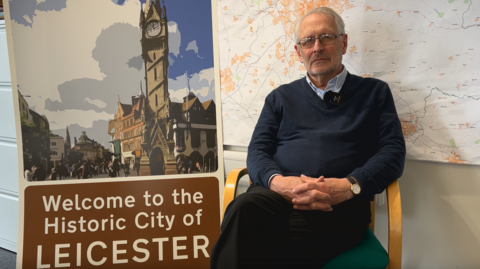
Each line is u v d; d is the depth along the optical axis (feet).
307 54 4.09
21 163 5.08
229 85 5.21
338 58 4.07
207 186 5.15
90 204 5.02
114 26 5.05
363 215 3.59
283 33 4.82
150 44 5.08
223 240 3.16
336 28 4.02
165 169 5.13
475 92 3.90
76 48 5.04
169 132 5.13
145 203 5.07
